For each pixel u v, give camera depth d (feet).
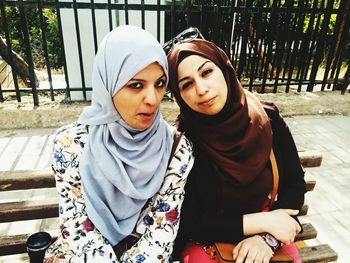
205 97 4.45
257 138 4.86
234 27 17.63
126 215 4.52
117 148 4.29
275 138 5.37
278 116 5.42
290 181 5.35
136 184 4.36
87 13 13.48
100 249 4.23
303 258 5.75
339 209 9.29
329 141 13.29
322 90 16.84
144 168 4.28
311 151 6.36
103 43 4.13
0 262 6.96
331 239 8.18
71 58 14.08
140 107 4.05
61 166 4.32
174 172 4.54
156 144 4.39
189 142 4.73
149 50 3.92
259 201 5.11
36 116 13.20
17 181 5.21
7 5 12.07
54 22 26.09
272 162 5.14
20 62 17.94
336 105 16.02
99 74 4.13
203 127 4.91
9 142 12.13
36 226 8.06
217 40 14.23
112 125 4.20
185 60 4.50
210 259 4.77
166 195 4.58
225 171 4.89
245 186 4.94
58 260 4.55
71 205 4.37
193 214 4.95
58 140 4.36
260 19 14.74
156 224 4.54
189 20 13.53
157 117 4.45
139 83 3.98
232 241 4.86
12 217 5.39
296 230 5.05
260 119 4.97
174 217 4.58
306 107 15.72
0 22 25.44
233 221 4.83
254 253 4.52
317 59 16.11
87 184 4.24
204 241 4.97
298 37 15.30
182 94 4.70
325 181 10.53
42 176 5.26
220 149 4.84
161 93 4.24
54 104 13.76
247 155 4.85
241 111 4.73
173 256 5.26
